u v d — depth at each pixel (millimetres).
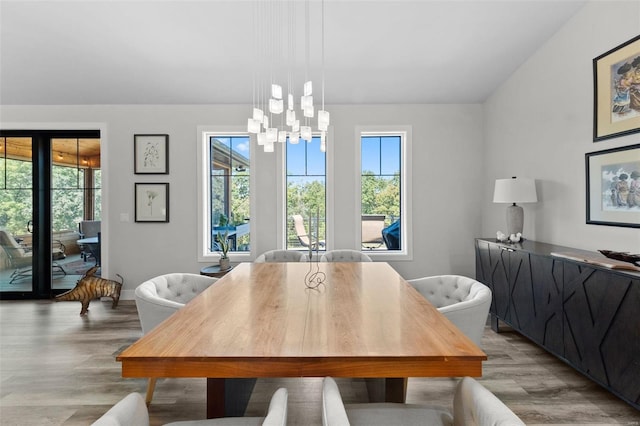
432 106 4453
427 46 3410
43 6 2934
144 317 2010
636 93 2340
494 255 3418
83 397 2238
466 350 1218
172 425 1255
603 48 2615
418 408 1347
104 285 4020
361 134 4508
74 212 4598
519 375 2498
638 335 1839
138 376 1172
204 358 1165
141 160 4438
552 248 2930
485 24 3107
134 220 4453
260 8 2930
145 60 3627
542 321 2666
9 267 4527
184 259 4469
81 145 4590
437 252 4469
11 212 4516
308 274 2520
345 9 2945
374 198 4586
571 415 2012
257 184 4441
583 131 2824
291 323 1498
